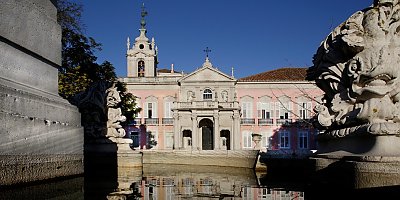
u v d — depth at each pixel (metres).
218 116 50.59
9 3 7.15
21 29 7.55
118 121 17.94
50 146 7.65
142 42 59.12
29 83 7.90
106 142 17.06
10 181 6.13
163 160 25.61
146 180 10.85
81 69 24.69
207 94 52.38
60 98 8.90
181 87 52.69
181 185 9.28
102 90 17.64
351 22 6.79
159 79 53.50
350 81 6.94
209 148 52.22
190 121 51.12
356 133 6.15
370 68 6.48
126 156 17.33
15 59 7.43
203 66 52.44
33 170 6.88
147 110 53.25
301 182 10.46
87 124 17.14
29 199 5.55
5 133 6.04
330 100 7.93
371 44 6.57
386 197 5.04
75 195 6.33
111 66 27.05
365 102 6.25
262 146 51.75
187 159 25.17
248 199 6.33
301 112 51.56
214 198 6.47
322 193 6.73
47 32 8.71
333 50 7.57
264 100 52.31
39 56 8.30
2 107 6.12
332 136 7.07
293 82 51.78
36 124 7.09
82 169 9.37
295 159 15.05
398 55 6.34
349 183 5.59
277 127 51.84
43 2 8.59
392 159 5.11
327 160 6.62
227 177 12.96
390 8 6.55
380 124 5.66
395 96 6.14
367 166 5.24
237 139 50.34
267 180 11.48
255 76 55.31
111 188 7.88
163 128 52.94
